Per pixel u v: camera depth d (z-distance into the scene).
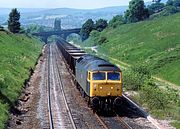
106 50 133.62
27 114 34.94
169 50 88.19
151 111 36.19
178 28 112.44
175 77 61.44
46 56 117.00
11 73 52.38
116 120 32.88
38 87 52.12
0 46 80.62
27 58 85.50
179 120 33.03
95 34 199.25
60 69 77.38
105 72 35.16
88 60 40.69
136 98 42.66
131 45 117.62
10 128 29.33
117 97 35.31
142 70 57.28
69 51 77.31
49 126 30.28
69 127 30.12
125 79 50.72
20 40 127.88
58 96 44.81
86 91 37.53
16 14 169.25
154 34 117.44
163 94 40.81
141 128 30.17
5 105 33.62
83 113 35.47
